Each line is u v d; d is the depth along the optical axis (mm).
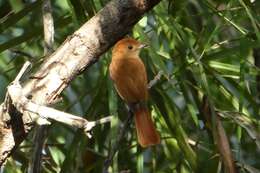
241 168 9430
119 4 7402
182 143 9805
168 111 9977
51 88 7391
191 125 11430
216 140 8672
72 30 11344
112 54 10242
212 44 10211
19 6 9805
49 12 8312
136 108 9273
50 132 11656
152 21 11812
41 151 7918
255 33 9023
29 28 11219
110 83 9344
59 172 10008
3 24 9562
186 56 9828
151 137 9117
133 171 10781
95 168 10492
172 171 10297
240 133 9875
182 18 10617
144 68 9758
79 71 7508
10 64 11414
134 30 10242
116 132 8906
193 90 10211
